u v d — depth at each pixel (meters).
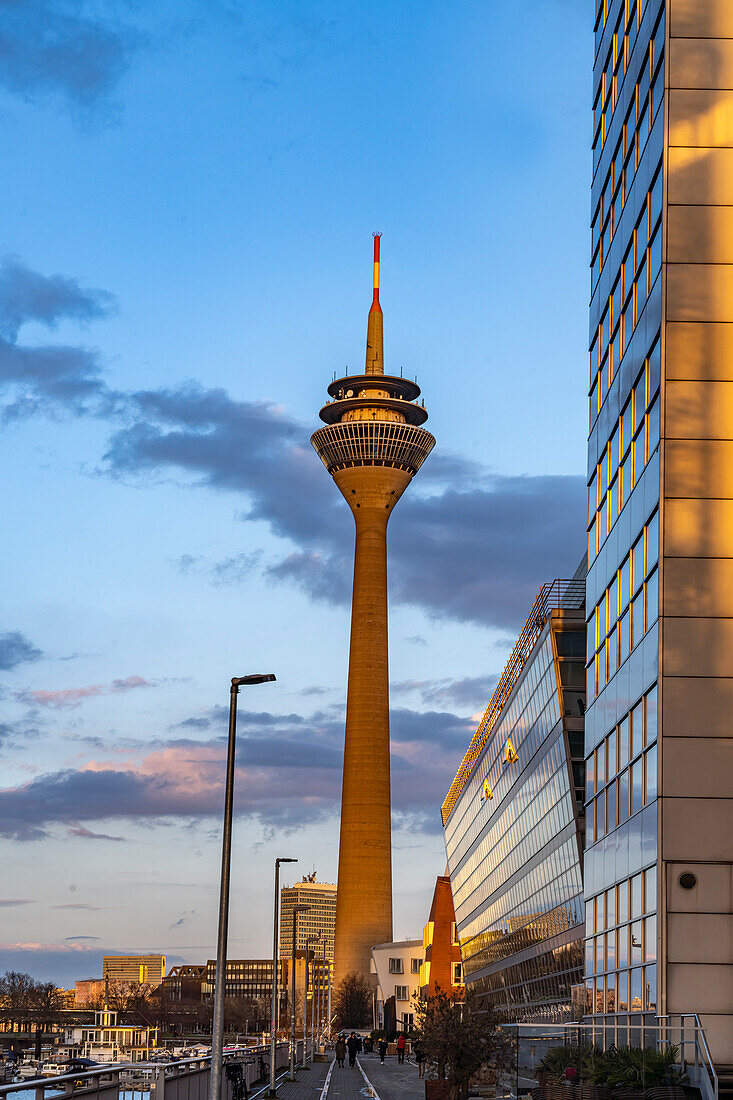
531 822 78.94
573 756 64.94
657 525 34.19
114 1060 153.38
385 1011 186.00
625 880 37.59
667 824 32.09
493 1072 44.97
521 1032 43.09
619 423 41.38
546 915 73.56
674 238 34.62
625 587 39.31
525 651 79.75
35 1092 17.44
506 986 95.75
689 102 35.19
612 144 44.81
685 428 33.81
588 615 47.25
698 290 34.34
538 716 74.38
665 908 31.72
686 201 34.75
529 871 80.94
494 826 100.81
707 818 32.06
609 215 45.03
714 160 34.88
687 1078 28.81
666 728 32.56
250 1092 50.16
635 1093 28.11
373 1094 53.03
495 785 98.94
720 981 31.23
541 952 75.88
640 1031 33.66
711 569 33.19
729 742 32.38
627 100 41.81
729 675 32.72
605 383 44.62
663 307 34.34
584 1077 31.39
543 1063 36.78
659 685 32.78
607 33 46.81
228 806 30.47
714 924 31.56
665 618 33.09
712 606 33.03
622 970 37.78
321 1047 138.75
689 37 35.41
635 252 39.41
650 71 37.78
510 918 92.19
